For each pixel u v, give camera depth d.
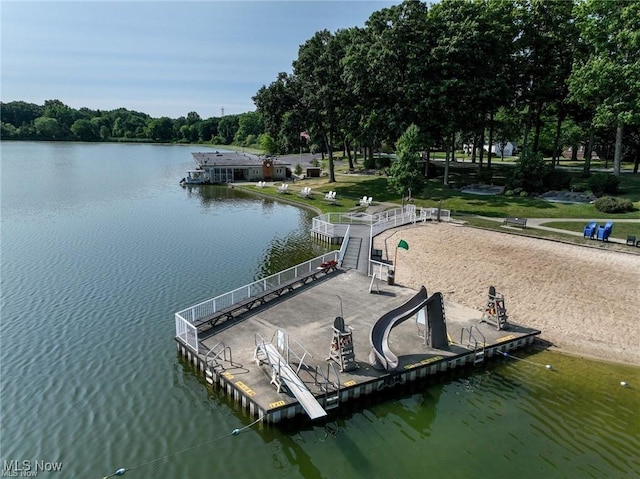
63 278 31.91
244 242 42.25
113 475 14.44
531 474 14.16
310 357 19.08
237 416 17.05
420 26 53.41
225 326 22.11
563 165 77.69
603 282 27.36
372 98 59.19
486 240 36.56
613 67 43.47
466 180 62.22
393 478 14.03
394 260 30.78
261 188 72.56
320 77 61.09
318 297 25.81
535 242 35.16
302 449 15.38
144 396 18.55
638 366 20.23
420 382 19.14
